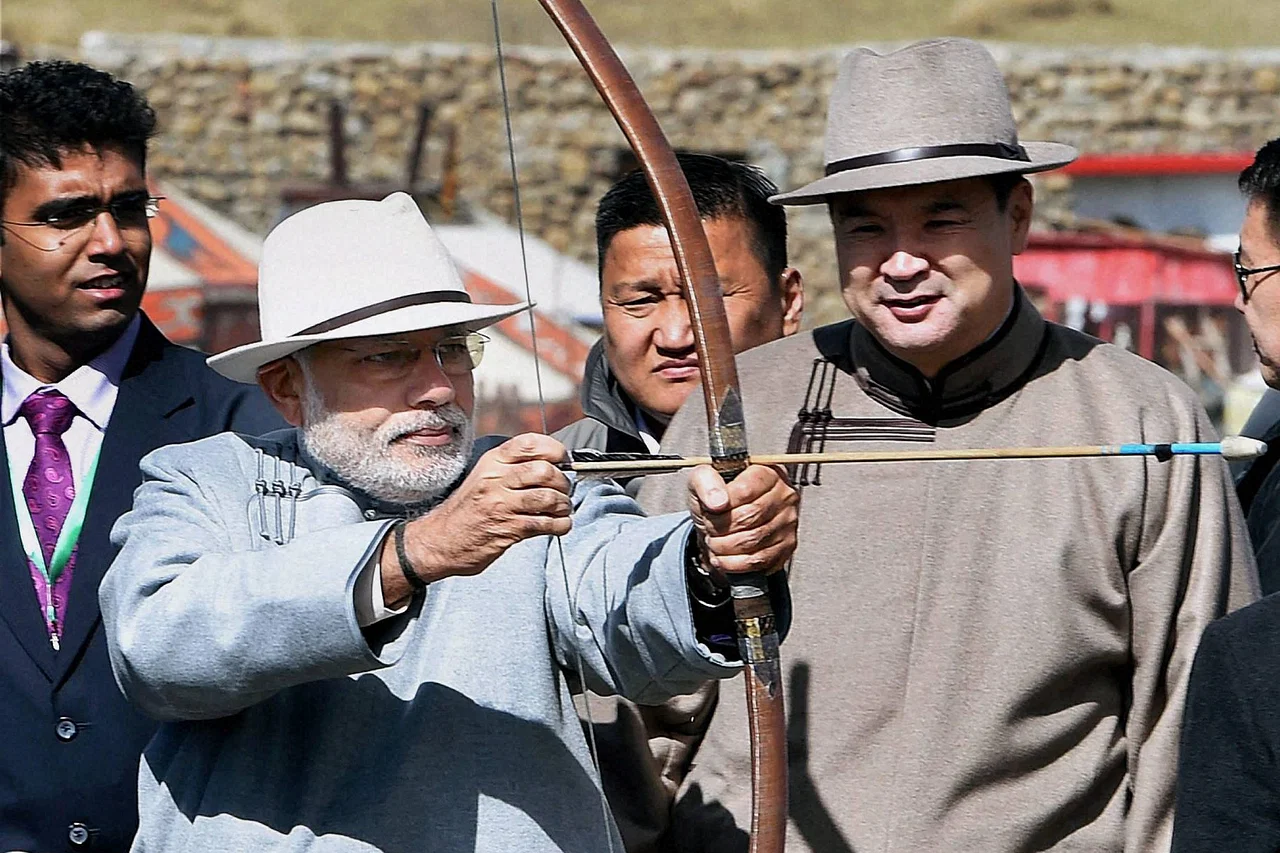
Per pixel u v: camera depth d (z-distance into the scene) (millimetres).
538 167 60781
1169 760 9734
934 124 9922
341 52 60875
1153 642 9820
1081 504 9859
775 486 8250
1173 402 10133
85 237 11250
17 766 10672
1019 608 9773
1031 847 9711
